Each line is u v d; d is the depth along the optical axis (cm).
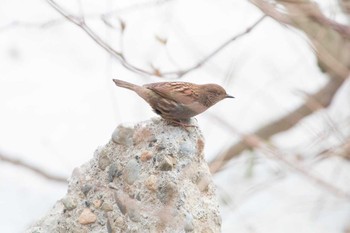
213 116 1226
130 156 1041
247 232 1550
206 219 1020
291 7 1181
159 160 1025
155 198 1019
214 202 1034
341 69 1302
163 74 1339
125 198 1030
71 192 1065
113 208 1037
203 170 1039
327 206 1598
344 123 1405
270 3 1177
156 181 1020
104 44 1295
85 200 1054
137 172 1031
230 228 1548
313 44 1305
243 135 1239
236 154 1677
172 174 1019
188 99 1136
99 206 1044
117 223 1030
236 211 1554
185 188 1020
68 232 1052
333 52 1545
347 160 1464
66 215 1058
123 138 1048
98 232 1038
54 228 1058
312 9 1181
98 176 1058
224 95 1215
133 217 1020
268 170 1578
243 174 1589
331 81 1720
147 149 1036
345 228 1633
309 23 1372
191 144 1040
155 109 1157
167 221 1002
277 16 1137
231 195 1573
